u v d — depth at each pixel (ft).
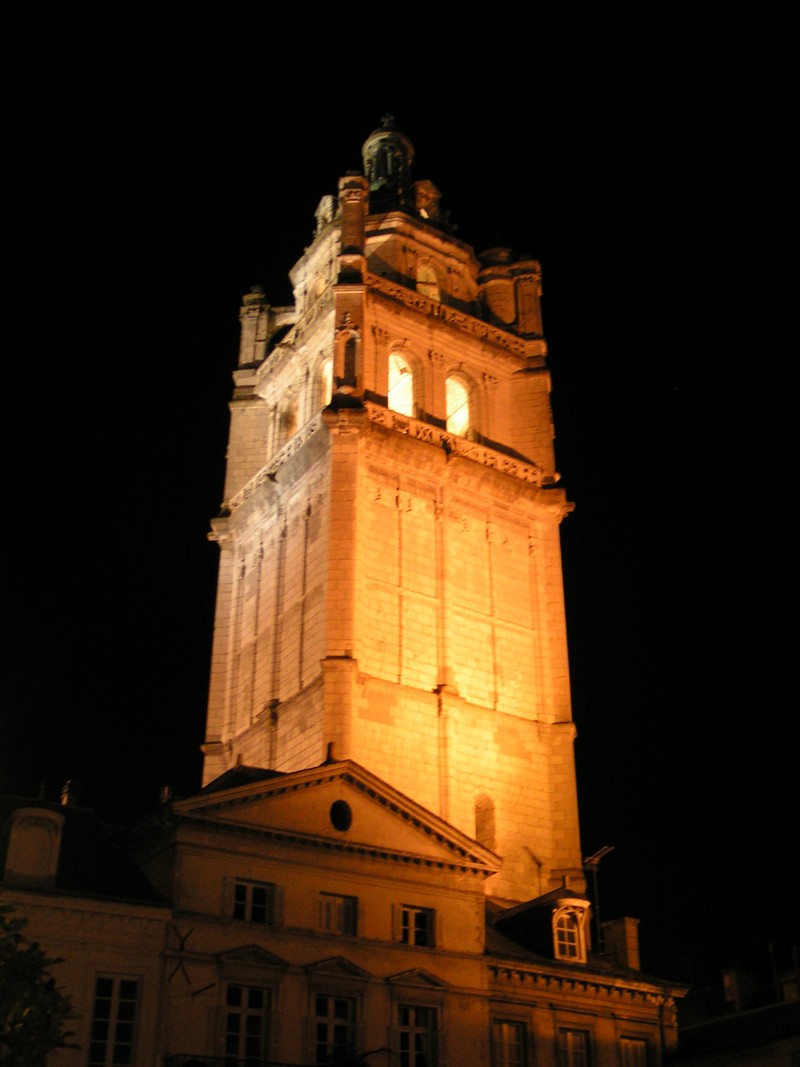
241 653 197.06
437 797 171.42
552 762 185.47
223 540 209.77
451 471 193.57
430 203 234.58
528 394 214.28
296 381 212.64
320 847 128.88
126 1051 110.83
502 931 149.48
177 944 116.47
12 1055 83.35
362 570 178.81
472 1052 128.57
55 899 112.88
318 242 224.53
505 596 193.57
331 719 164.55
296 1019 119.55
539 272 229.25
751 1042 142.00
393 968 127.54
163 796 135.33
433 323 207.82
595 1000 142.20
